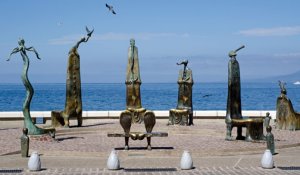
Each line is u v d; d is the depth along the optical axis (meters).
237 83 27.84
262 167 19.81
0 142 26.94
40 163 19.34
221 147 25.16
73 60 34.88
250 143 26.53
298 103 92.75
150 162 21.23
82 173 18.69
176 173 18.72
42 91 180.25
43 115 41.59
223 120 42.00
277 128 34.56
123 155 22.97
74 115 34.75
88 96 131.00
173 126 34.94
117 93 158.25
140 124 36.06
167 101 102.00
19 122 40.44
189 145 26.45
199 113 43.03
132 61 37.62
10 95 138.12
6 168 19.73
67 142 27.88
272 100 105.56
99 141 28.72
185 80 36.16
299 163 21.00
